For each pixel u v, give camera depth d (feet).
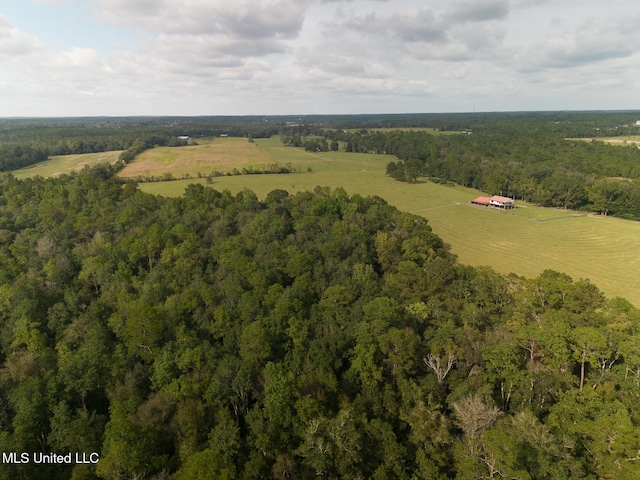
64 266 284.41
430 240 366.02
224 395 159.22
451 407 156.66
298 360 176.55
